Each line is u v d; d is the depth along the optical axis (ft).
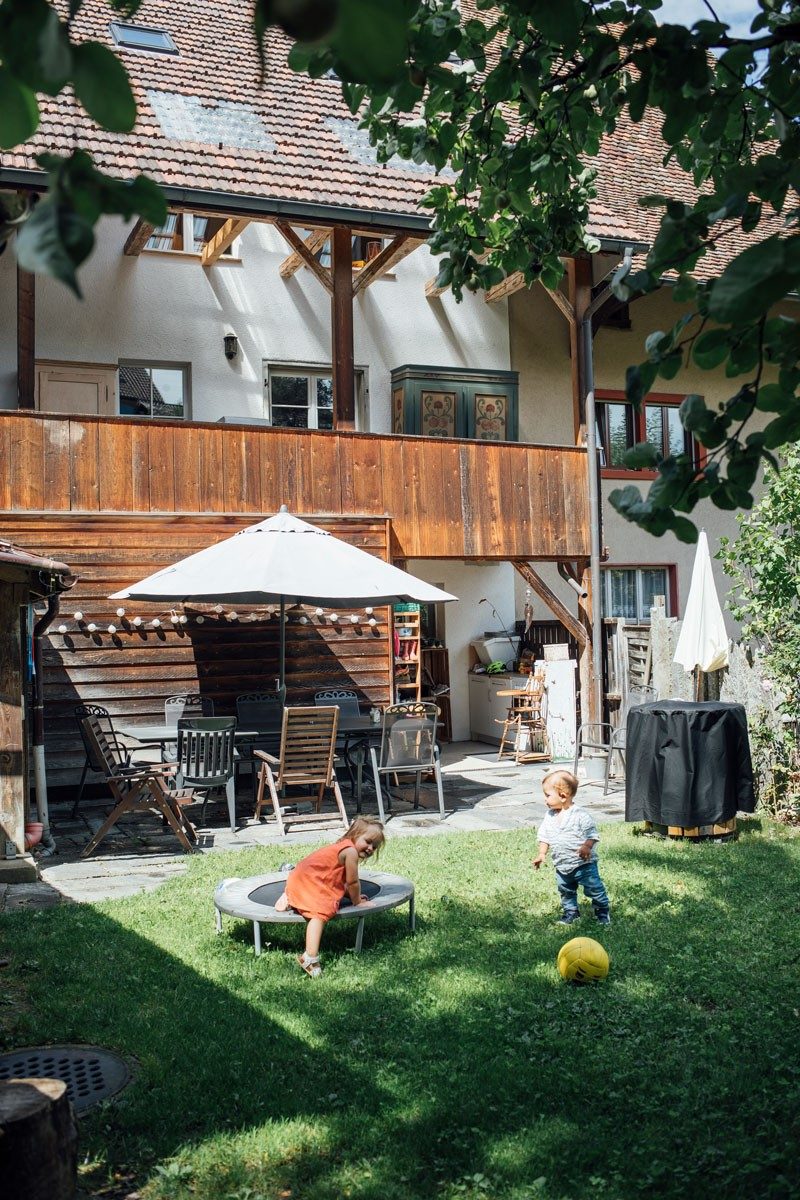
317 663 45.19
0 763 28.22
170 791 35.70
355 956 20.81
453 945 21.45
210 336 52.29
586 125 13.64
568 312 50.78
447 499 47.85
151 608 42.37
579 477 51.01
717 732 32.19
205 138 45.80
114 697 41.60
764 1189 12.13
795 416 8.52
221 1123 13.96
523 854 30.27
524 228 15.31
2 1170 10.59
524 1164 12.73
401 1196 12.05
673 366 8.73
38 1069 15.67
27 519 40.42
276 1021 17.34
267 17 3.51
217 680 43.29
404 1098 14.51
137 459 42.19
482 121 13.85
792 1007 17.94
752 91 10.58
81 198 4.18
